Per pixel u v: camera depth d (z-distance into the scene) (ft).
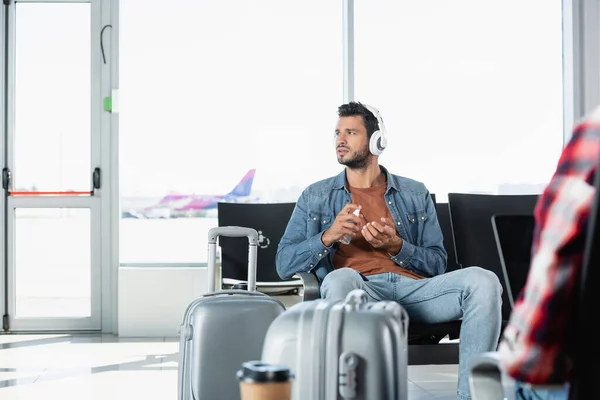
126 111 15.85
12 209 15.92
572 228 2.83
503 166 16.16
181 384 7.47
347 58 15.78
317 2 15.94
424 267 8.24
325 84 15.99
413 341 8.00
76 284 15.96
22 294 15.96
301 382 4.92
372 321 4.95
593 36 15.97
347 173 8.80
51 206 15.93
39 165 15.99
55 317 15.88
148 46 15.87
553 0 16.24
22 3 15.98
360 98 15.87
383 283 7.82
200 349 7.31
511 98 16.17
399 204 8.66
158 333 15.28
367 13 15.85
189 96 15.89
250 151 15.94
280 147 15.94
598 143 2.83
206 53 15.88
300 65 15.94
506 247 4.66
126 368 11.89
